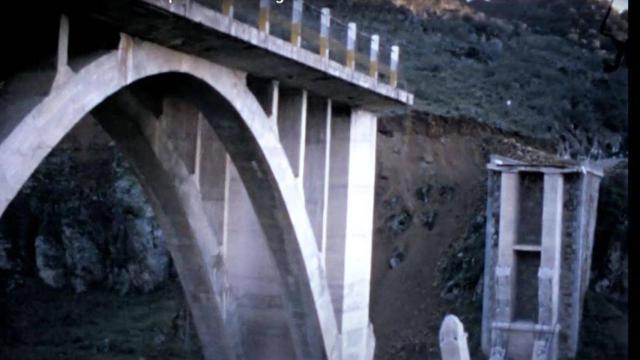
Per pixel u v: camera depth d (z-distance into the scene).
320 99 21.64
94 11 13.25
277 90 19.42
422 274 38.19
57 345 36.00
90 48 14.12
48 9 12.82
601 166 41.56
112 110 17.16
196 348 33.56
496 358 30.91
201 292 20.64
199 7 14.38
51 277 41.72
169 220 19.47
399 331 34.97
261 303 21.59
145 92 17.45
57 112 12.83
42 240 42.28
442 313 35.34
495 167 33.69
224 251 20.88
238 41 15.67
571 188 33.22
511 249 32.91
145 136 17.62
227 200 21.08
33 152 12.48
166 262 41.19
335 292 22.16
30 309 39.28
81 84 13.27
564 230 33.09
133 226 41.31
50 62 12.80
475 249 37.75
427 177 43.38
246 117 17.97
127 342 35.69
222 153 20.75
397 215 41.50
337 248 22.23
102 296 40.75
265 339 21.66
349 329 22.58
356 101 21.97
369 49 23.84
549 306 31.72
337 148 22.48
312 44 19.02
